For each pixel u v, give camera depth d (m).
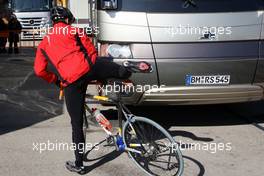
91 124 6.25
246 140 5.94
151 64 5.79
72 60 4.62
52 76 4.82
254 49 5.95
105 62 5.20
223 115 7.12
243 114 7.16
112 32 5.89
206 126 6.56
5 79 10.41
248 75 5.98
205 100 5.98
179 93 5.87
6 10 16.91
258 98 6.14
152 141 4.68
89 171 4.99
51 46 4.64
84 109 4.88
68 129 6.46
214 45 5.87
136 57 5.82
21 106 7.86
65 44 4.64
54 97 8.52
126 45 5.86
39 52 4.68
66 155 5.45
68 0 13.09
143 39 5.81
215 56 5.85
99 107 6.88
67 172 4.96
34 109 7.63
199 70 5.84
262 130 6.35
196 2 5.85
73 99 4.73
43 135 6.20
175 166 4.59
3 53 16.31
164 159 4.65
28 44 19.45
